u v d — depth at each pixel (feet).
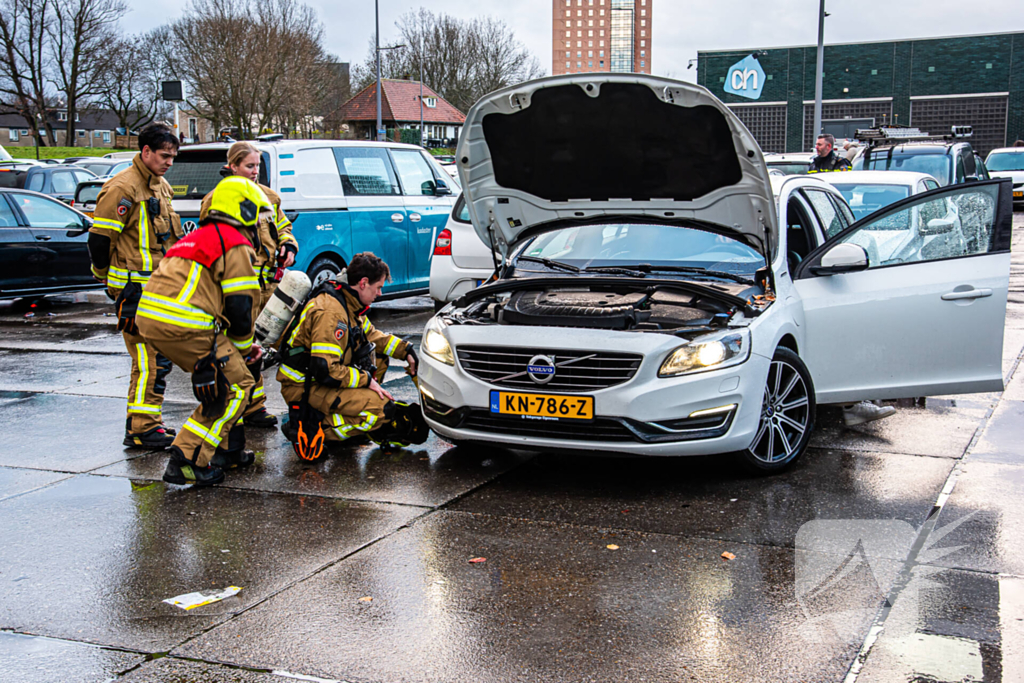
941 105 179.63
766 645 10.01
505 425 15.16
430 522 13.83
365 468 16.65
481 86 233.76
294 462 17.10
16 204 36.94
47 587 11.85
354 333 17.04
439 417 15.85
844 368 17.01
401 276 33.24
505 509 14.34
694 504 14.37
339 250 30.53
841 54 181.37
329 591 11.56
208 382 15.31
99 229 17.30
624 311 15.01
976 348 16.72
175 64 163.32
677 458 16.85
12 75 171.73
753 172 15.31
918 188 30.42
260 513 14.40
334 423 17.24
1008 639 10.03
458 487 15.44
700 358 14.37
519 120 15.94
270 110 154.20
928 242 17.17
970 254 16.92
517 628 10.50
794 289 16.85
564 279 16.38
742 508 14.14
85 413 21.08
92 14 174.70
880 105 181.68
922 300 16.75
